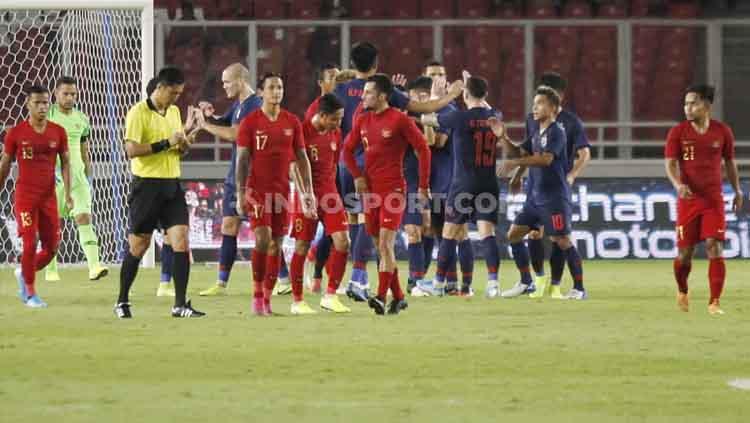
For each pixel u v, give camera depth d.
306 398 28.31
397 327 41.53
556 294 54.47
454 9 92.19
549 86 54.28
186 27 83.50
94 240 62.84
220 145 82.06
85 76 74.62
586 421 25.77
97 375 31.45
